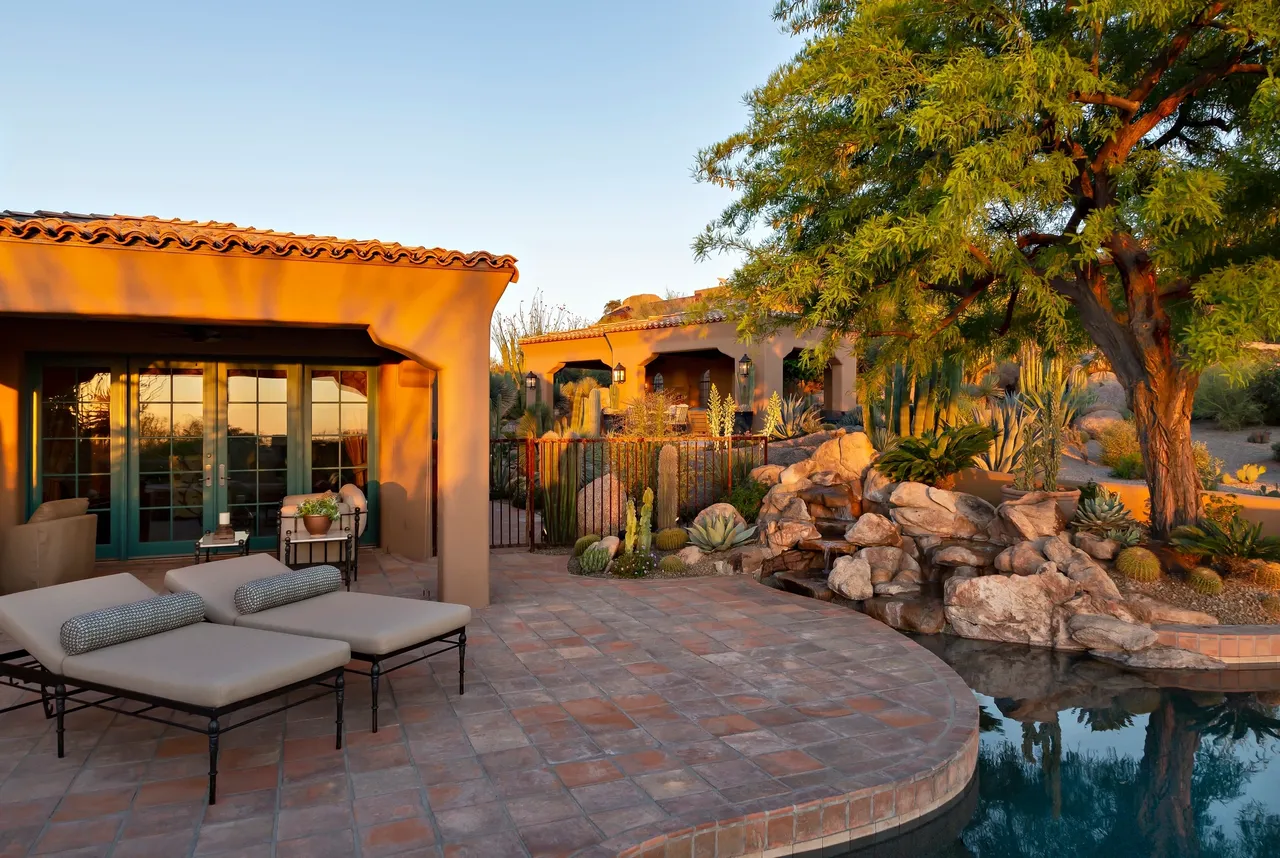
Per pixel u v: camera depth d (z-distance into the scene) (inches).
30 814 144.6
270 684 159.6
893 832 159.8
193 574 216.8
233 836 136.6
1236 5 267.7
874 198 339.0
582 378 1181.1
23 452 359.9
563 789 155.3
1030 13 312.5
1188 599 305.4
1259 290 249.0
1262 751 208.5
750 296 366.3
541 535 462.3
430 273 283.9
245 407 399.5
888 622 320.5
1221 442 707.4
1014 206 349.4
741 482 491.8
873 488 428.8
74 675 167.6
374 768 164.9
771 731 185.9
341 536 336.5
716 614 295.0
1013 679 263.3
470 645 254.1
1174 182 256.7
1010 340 459.8
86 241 239.6
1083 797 182.5
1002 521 366.6
